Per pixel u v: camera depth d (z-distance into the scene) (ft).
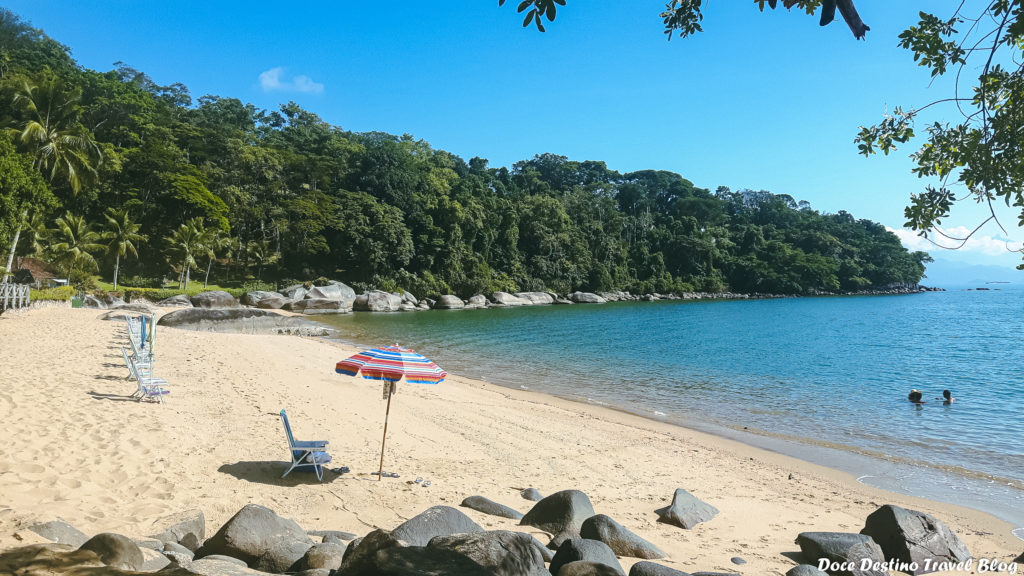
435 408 50.44
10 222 92.17
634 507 28.48
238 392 47.65
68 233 153.69
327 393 51.90
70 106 134.10
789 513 29.12
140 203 201.16
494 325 163.84
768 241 450.30
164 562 14.40
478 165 453.17
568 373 81.76
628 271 387.14
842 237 485.97
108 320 96.02
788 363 94.63
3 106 159.33
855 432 49.06
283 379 56.80
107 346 63.77
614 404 60.23
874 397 65.51
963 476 37.17
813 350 114.62
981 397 65.98
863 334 152.76
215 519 21.71
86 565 11.07
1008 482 35.96
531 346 114.32
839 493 33.45
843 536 21.52
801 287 427.33
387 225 264.93
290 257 254.88
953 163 16.55
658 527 25.31
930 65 15.44
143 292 169.17
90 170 141.69
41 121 131.75
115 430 30.96
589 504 23.75
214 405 41.88
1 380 39.34
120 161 205.26
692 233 430.61
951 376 82.38
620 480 33.73
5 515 17.01
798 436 47.65
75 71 257.55
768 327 172.55
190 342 80.74
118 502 21.48
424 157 399.85
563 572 14.19
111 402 37.35
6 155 93.15
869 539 21.44
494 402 56.75
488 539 14.19
